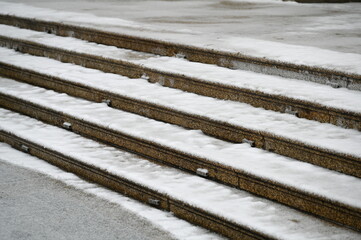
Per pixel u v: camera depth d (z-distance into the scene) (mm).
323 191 4109
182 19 8859
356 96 5164
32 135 6090
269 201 4438
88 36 8039
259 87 5539
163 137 5344
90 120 5945
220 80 5844
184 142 5215
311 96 5184
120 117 5996
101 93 6480
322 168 4559
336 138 4684
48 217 4598
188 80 6152
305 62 5727
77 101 6613
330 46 6602
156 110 5914
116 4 10984
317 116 5117
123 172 5035
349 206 3943
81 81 6684
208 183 4770
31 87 7281
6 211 4699
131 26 8047
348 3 11102
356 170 4371
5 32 8781
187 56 6812
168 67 6426
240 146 5074
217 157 4820
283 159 4766
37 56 8125
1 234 4305
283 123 5098
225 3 11312
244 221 4066
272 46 6555
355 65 5562
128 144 5602
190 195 4535
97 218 4578
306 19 8914
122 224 4473
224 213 4203
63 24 8344
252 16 9297
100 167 5211
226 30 7770
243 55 6176
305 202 4227
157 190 4699
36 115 6719
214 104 5727
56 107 6391
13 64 7633
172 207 4621
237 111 5473
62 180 5348
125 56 7051
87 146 5762
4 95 7102
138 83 6551
